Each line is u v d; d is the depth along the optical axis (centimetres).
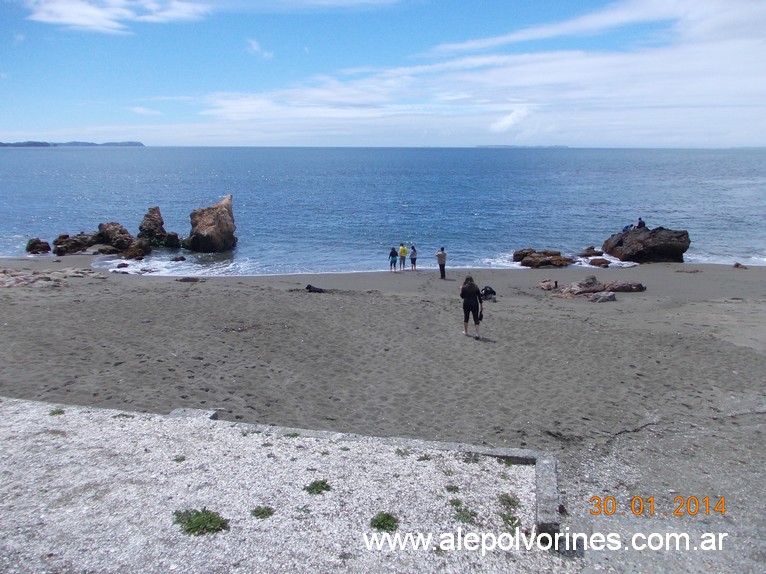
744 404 1040
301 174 12338
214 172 13138
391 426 942
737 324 1641
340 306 1750
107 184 9131
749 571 573
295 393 1074
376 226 4500
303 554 541
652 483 759
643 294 2228
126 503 620
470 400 1058
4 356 1191
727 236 3931
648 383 1148
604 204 5944
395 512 614
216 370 1172
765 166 15088
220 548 548
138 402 990
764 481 765
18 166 14950
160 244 3666
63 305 1639
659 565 574
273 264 3141
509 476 703
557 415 991
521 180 10038
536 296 2205
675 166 15500
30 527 578
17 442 763
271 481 670
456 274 2738
